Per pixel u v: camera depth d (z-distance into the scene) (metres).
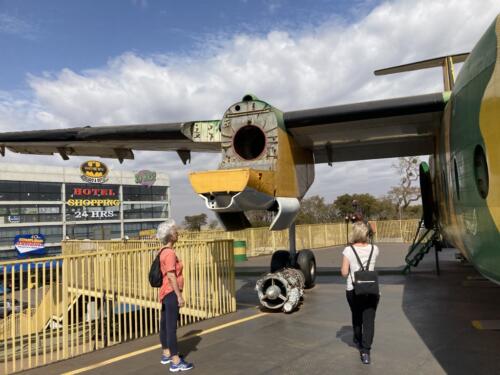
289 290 7.46
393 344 5.40
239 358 5.16
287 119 7.20
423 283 10.18
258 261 18.41
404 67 10.88
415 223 26.67
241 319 7.16
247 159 7.12
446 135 6.05
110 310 8.34
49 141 9.09
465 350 5.05
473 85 4.29
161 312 5.08
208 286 7.66
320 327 6.43
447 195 6.54
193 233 19.44
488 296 8.24
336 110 6.91
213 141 7.55
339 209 46.94
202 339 6.04
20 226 56.59
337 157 10.86
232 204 5.94
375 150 10.05
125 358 5.39
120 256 6.99
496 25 3.71
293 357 5.10
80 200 63.28
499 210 3.82
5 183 56.56
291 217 7.54
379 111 6.68
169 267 4.87
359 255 4.88
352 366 4.70
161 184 73.69
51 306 5.67
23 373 5.01
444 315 6.82
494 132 3.78
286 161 7.31
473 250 5.00
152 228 71.75
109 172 67.06
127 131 8.35
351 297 5.06
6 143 9.39
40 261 5.58
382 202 46.91
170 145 9.38
